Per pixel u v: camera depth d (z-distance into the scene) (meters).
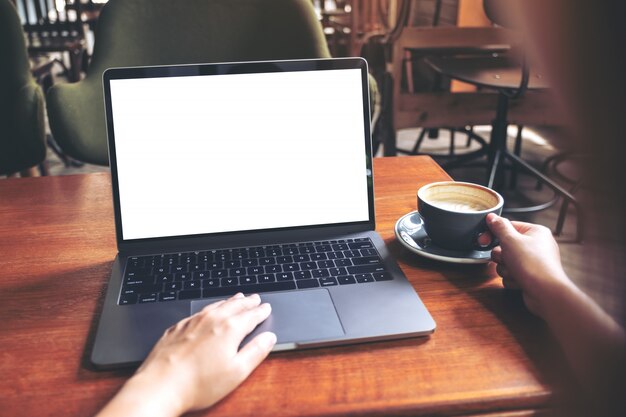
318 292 0.68
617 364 0.48
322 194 0.82
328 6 4.87
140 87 0.78
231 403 0.51
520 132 2.78
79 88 1.42
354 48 2.77
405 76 2.82
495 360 0.57
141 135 0.79
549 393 0.53
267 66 0.81
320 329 0.61
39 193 1.00
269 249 0.78
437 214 0.73
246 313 0.59
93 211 0.93
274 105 0.81
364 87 0.83
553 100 0.27
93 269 0.75
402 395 0.52
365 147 0.84
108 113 0.78
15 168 1.73
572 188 2.08
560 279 0.60
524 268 0.64
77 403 0.52
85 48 3.76
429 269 0.75
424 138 3.48
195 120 0.80
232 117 0.81
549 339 0.61
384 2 2.67
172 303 0.66
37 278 0.73
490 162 2.42
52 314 0.65
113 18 1.44
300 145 0.82
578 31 0.26
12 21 1.61
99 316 0.65
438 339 0.61
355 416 0.51
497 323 0.64
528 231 0.72
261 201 0.81
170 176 0.79
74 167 2.98
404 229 0.83
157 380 0.49
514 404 0.53
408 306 0.65
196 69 0.79
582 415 0.54
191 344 0.53
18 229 0.87
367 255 0.77
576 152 0.28
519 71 2.14
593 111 0.26
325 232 0.82
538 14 0.27
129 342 0.59
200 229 0.80
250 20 1.50
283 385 0.54
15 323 0.64
